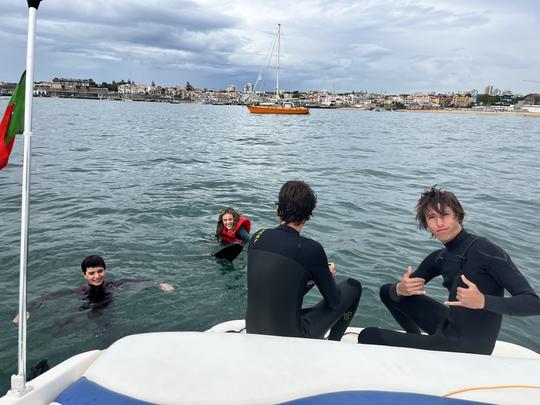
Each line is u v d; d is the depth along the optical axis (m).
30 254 5.89
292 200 2.45
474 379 1.63
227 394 1.53
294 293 2.38
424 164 16.58
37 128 26.77
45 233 6.81
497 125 60.47
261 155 18.11
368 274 5.58
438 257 2.68
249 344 1.83
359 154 19.48
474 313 2.38
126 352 1.75
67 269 5.48
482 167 16.20
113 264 5.70
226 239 6.51
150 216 8.04
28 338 3.96
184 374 1.62
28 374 3.38
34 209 8.23
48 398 1.66
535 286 5.38
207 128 34.44
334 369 1.68
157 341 1.83
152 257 6.00
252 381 1.60
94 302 4.67
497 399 1.52
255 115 67.88
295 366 1.69
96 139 21.94
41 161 14.14
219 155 17.64
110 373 1.63
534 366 1.72
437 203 2.50
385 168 15.25
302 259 2.39
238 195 10.05
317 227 7.61
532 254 6.56
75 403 1.52
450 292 2.53
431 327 2.80
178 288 5.07
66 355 3.75
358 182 12.39
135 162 14.83
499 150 23.09
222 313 4.54
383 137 30.83
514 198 10.63
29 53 1.88
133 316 4.43
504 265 2.32
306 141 25.64
